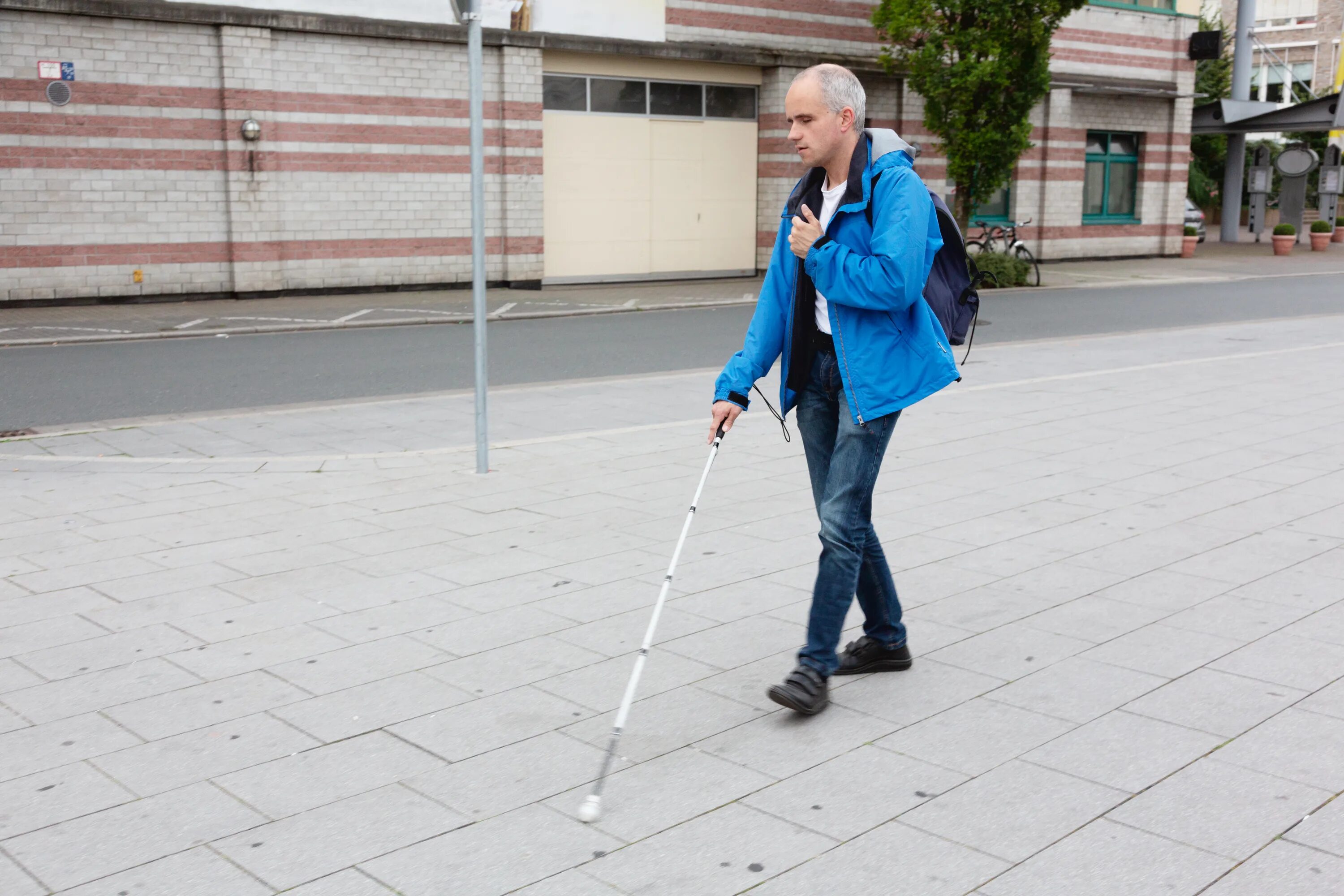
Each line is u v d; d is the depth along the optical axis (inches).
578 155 828.0
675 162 872.3
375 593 192.5
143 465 288.7
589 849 115.0
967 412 356.8
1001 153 814.5
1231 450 300.0
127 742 139.0
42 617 181.3
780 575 201.3
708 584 196.7
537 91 786.2
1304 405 367.9
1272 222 1887.3
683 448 307.7
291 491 261.4
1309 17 2069.4
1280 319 651.5
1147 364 465.1
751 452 302.5
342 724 143.8
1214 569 203.5
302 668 161.5
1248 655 164.4
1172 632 173.6
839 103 139.5
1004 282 875.4
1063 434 323.0
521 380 438.9
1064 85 1083.3
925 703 149.6
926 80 820.6
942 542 220.4
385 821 120.3
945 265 145.3
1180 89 1175.6
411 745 138.1
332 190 727.7
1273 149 1866.4
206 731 142.0
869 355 142.3
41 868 111.7
